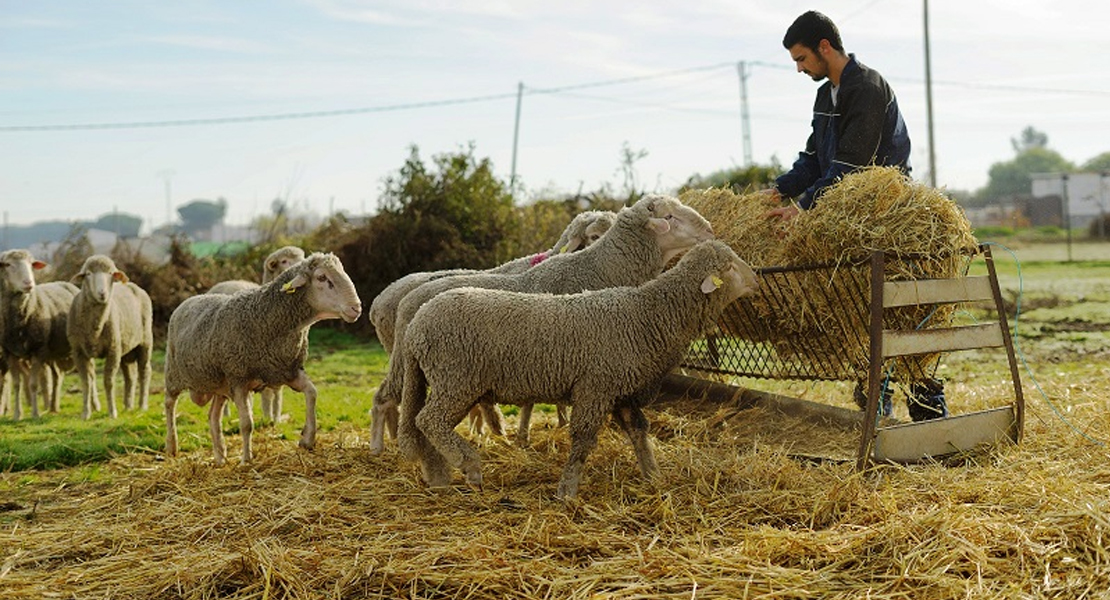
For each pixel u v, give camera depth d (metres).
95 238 45.19
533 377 5.58
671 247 7.20
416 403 5.94
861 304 6.41
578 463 5.65
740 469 5.78
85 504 6.15
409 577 4.36
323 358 15.66
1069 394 8.07
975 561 4.22
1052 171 113.56
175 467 6.84
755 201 7.28
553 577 4.32
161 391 12.81
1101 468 5.61
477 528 5.07
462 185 19.75
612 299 5.66
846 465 5.95
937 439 6.08
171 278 20.22
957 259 6.26
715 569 4.32
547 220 20.05
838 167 6.84
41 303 10.34
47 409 11.09
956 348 6.15
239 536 5.21
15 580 4.56
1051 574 4.12
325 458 6.91
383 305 7.57
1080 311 17.98
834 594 4.06
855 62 6.99
